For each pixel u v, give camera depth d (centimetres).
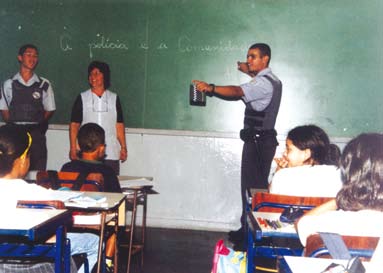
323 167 246
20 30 504
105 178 303
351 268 127
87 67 502
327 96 480
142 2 492
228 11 484
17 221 171
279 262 142
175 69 495
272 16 480
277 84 441
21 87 483
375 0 469
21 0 502
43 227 166
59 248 183
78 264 223
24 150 212
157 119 501
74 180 282
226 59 487
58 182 281
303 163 263
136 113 502
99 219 262
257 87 431
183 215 505
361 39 473
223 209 500
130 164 507
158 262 390
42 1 500
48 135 509
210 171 499
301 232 167
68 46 502
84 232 307
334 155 265
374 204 157
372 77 474
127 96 501
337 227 160
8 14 504
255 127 443
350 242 146
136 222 509
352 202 159
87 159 309
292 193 244
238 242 458
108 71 477
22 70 486
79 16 498
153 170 505
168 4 490
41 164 490
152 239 460
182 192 504
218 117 495
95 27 498
